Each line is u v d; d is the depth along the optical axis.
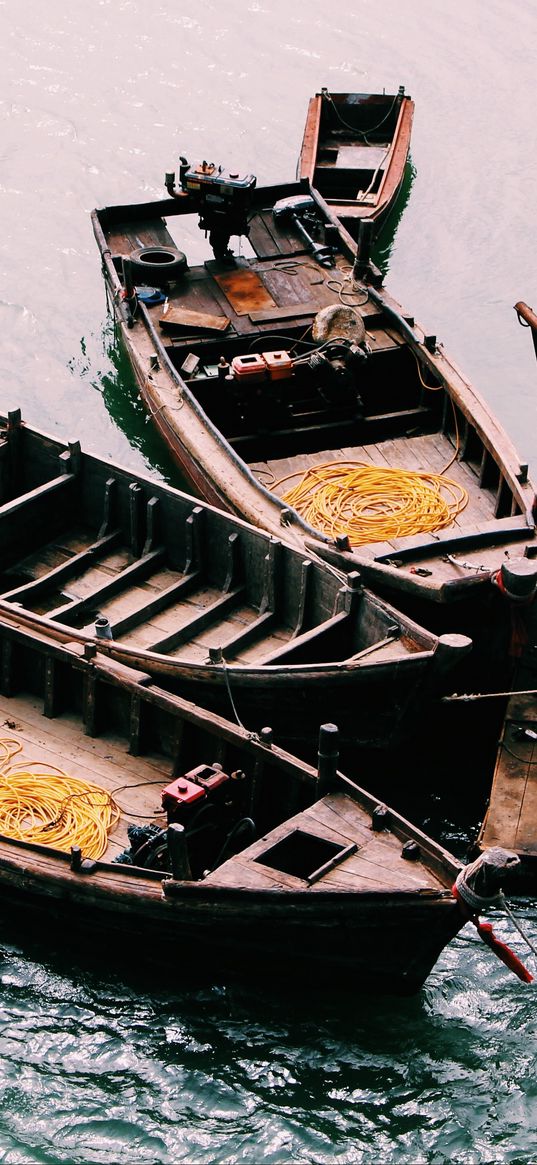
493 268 26.39
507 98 31.64
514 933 14.45
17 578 18.39
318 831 13.14
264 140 29.61
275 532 16.95
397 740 15.48
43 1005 13.58
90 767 15.28
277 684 14.83
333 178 27.67
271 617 16.73
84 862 13.17
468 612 16.34
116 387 23.17
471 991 13.77
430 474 19.09
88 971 13.91
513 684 16.42
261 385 19.47
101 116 30.36
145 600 17.45
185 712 14.58
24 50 32.59
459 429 19.77
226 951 13.12
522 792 15.20
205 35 33.62
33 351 23.97
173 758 15.23
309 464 19.72
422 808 16.02
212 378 20.34
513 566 15.20
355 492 18.72
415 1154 12.31
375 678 14.53
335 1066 13.00
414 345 20.56
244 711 15.40
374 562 16.11
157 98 31.06
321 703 15.01
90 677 15.34
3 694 16.45
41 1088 12.86
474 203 28.20
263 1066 12.99
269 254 23.39
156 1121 12.57
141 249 22.89
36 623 15.94
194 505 17.33
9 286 25.41
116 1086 12.87
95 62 32.28
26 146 29.31
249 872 12.72
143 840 13.64
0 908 14.11
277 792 14.34
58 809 14.55
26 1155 12.30
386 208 26.14
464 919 12.25
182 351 20.80
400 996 13.50
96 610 17.25
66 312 24.84
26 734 15.77
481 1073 12.96
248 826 13.86
